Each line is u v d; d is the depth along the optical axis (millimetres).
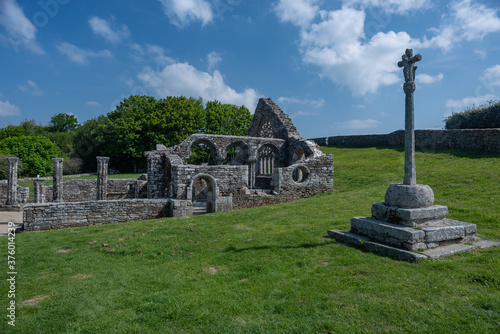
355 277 5570
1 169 36812
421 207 6871
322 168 20625
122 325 4531
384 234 6934
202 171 16609
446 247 6496
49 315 4906
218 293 5418
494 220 8594
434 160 21062
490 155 18969
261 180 26703
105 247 8898
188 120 48062
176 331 4332
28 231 12688
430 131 25391
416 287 4969
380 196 14664
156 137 45594
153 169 22828
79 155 53719
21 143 46312
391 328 3975
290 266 6449
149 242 9227
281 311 4633
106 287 5988
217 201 16750
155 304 5129
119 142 46844
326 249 7215
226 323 4426
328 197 16547
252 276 6125
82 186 25766
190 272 6660
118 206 14484
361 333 3920
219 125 50625
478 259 5828
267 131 32125
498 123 26141
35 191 21672
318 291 5156
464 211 9797
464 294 4668
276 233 9203
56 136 64562
